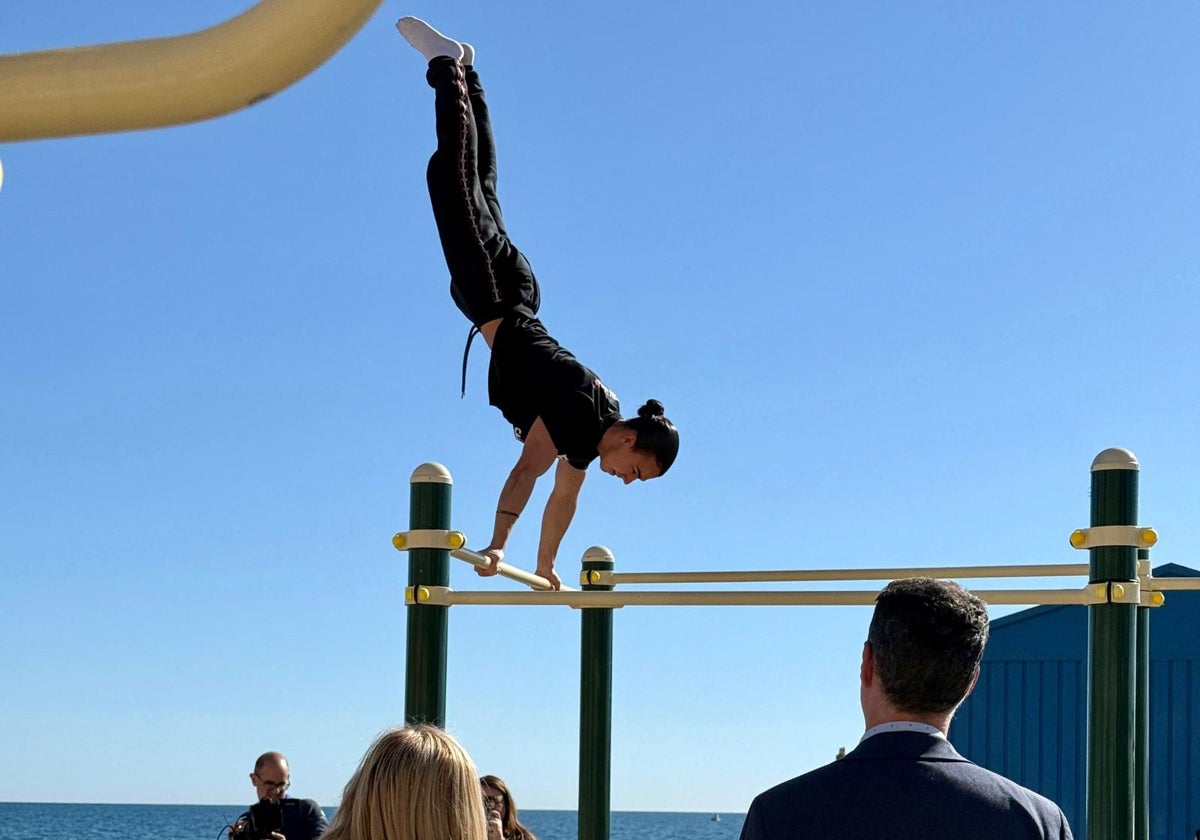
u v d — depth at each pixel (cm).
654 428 422
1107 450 430
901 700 205
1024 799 200
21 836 10956
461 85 411
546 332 434
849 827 196
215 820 13488
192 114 74
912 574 481
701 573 540
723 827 14700
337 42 71
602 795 575
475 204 414
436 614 454
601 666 580
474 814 194
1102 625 420
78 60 72
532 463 430
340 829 194
